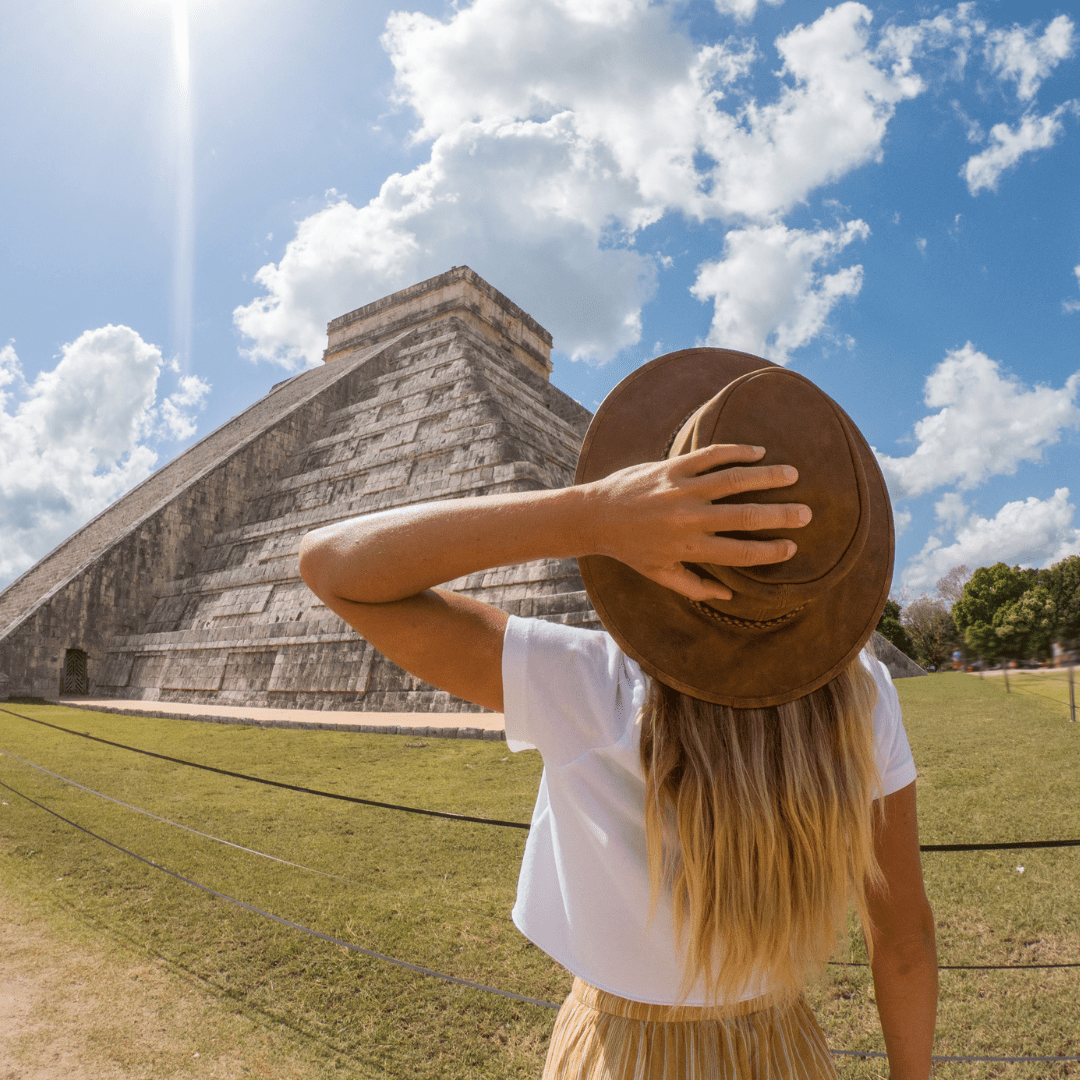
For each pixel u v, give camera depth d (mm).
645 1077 1031
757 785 949
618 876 1050
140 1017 4164
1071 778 7555
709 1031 1055
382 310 42688
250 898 5688
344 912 5340
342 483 26062
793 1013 1129
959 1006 3814
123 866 6477
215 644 22172
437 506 1038
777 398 915
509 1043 3754
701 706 1018
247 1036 3951
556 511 924
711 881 958
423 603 1128
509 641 1116
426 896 5559
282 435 31422
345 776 9727
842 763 1021
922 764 8773
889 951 1258
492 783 8859
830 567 889
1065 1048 3396
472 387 24984
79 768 10641
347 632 18562
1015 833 6000
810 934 992
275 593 22469
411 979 4398
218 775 9977
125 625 26891
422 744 11672
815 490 883
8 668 24172
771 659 1003
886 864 1213
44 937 5168
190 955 4848
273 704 19297
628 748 1040
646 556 866
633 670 1112
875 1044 3480
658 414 1133
